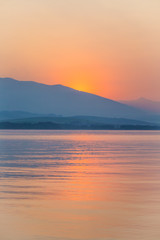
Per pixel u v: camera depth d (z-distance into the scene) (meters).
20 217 15.38
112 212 16.23
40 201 18.56
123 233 13.18
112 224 14.33
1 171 31.77
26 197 19.64
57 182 25.19
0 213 16.03
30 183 24.70
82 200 18.88
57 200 18.83
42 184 24.23
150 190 21.83
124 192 21.20
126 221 14.75
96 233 13.19
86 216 15.55
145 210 16.59
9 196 19.88
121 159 44.00
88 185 23.81
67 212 16.25
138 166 35.81
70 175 29.05
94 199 19.05
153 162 40.00
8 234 13.09
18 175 29.05
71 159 44.22
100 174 29.66
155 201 18.56
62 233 13.20
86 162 40.28
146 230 13.53
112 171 31.77
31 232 13.33
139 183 24.67
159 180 26.11
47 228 13.80
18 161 41.31
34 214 15.88
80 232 13.30
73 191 21.55
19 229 13.70
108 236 12.86
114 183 24.73
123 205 17.69
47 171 31.80
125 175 28.98
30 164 37.91
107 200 18.84
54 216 15.52
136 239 12.52
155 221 14.74
